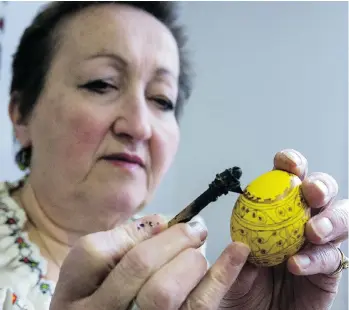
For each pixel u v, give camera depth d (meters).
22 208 0.70
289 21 1.21
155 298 0.35
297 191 0.44
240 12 1.27
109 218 0.68
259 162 1.25
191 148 1.33
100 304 0.37
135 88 0.65
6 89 1.04
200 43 1.30
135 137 0.63
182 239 0.39
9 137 1.06
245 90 1.27
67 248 0.70
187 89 0.91
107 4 0.67
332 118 1.15
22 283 0.58
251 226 0.42
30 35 0.71
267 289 0.56
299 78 1.20
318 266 0.45
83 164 0.63
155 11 0.73
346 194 1.11
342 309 1.00
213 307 0.39
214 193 0.41
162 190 1.35
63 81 0.64
